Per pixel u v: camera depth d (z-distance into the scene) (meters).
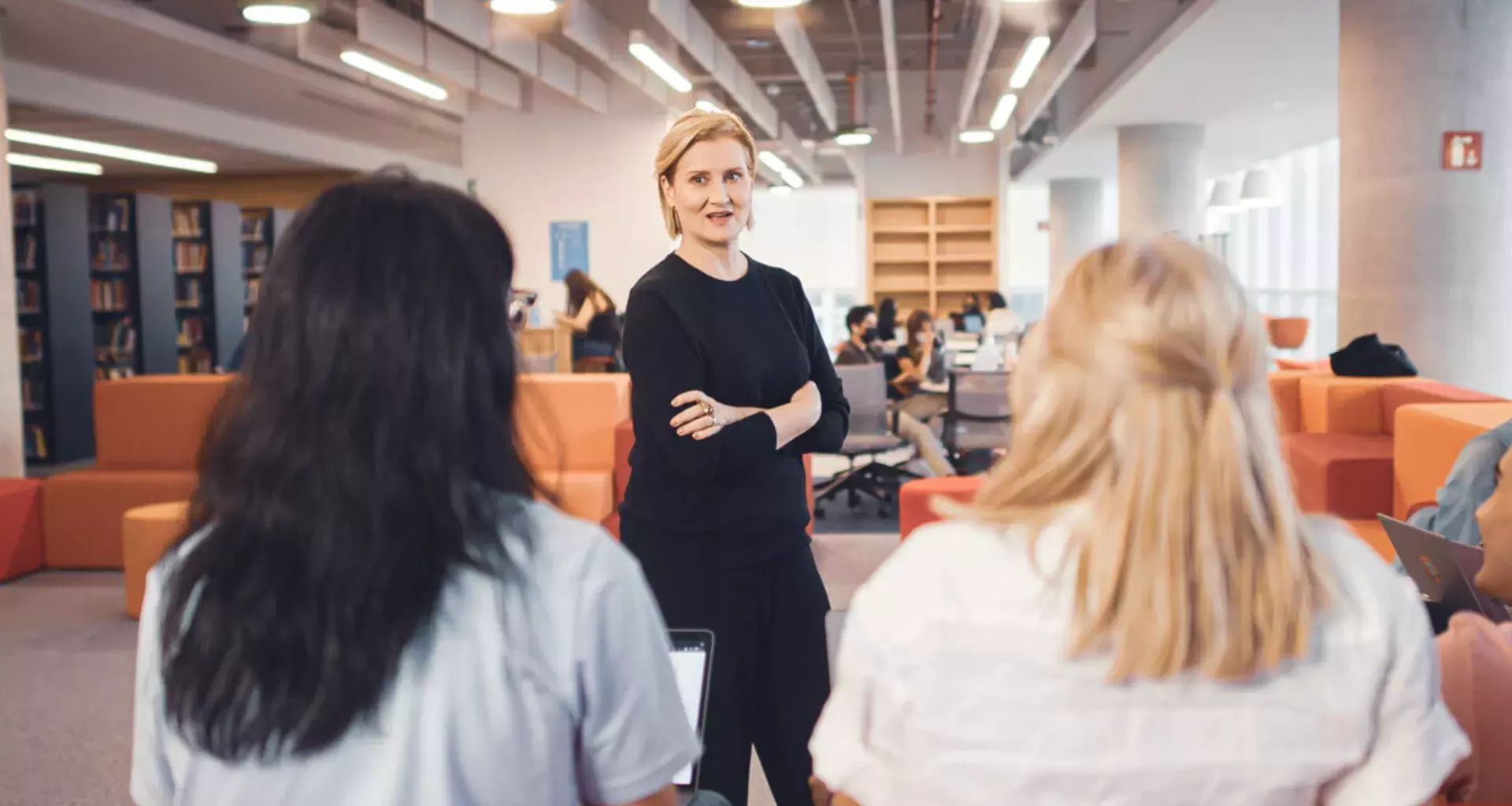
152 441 6.48
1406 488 5.02
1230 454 0.85
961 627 0.88
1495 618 1.80
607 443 6.22
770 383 1.98
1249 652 0.82
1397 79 7.20
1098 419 0.89
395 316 0.83
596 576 0.87
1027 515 0.91
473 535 0.83
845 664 0.94
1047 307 0.96
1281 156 17.42
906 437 8.05
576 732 0.89
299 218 0.87
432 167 18.56
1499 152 7.15
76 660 4.64
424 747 0.81
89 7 8.35
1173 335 0.87
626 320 1.96
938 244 18.08
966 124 15.39
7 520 6.02
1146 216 13.83
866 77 16.45
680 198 1.94
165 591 0.86
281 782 0.82
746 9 11.35
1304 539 0.88
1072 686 0.85
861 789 0.92
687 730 0.94
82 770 3.53
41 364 10.91
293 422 0.82
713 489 1.93
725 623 1.95
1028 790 0.86
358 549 0.80
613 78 12.38
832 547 6.57
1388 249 7.30
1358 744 0.85
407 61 9.56
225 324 13.59
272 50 10.45
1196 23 8.45
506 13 9.17
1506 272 7.23
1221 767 0.85
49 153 13.86
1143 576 0.84
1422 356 7.25
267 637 0.79
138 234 12.00
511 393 0.90
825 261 26.95
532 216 12.53
